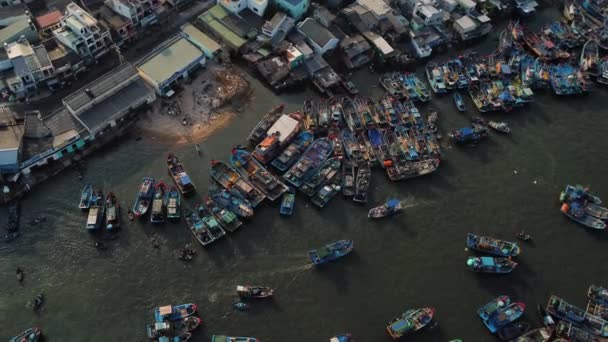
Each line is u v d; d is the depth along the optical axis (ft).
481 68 447.42
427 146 395.34
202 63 427.74
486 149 403.13
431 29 469.57
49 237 335.67
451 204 371.56
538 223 367.04
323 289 328.49
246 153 378.73
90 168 367.25
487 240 350.64
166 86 405.39
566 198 376.68
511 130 416.05
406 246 350.23
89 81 404.98
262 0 451.12
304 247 344.49
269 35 439.63
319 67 431.02
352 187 369.09
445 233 358.02
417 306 325.42
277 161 377.30
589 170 398.83
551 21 502.79
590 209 371.97
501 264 340.18
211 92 414.21
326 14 459.32
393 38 461.78
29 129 358.64
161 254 334.44
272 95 420.77
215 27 440.86
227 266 333.01
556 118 428.15
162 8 446.60
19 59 381.81
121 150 378.12
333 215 359.46
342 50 449.06
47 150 354.54
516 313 321.11
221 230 341.82
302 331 312.29
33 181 354.13
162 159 377.09
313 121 402.31
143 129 388.78
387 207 359.46
